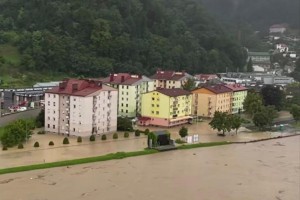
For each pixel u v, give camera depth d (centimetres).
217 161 17912
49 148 18338
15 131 18150
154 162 17288
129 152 18188
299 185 15500
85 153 17825
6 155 17000
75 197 13312
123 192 13925
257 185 15300
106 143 19725
